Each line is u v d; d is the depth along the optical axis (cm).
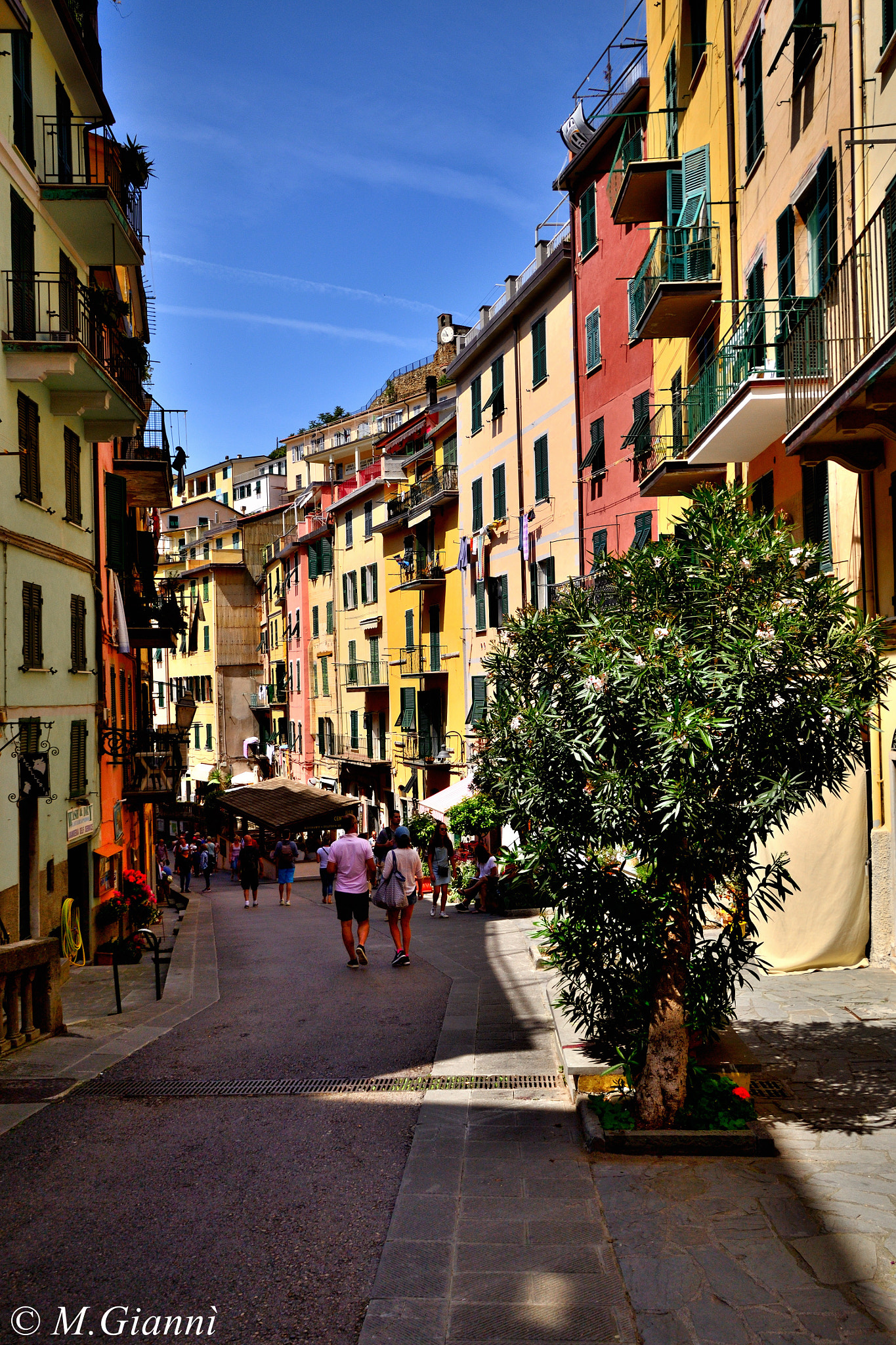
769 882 662
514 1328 424
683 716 576
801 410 1114
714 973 662
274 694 6341
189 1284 465
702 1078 662
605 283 2445
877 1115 662
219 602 7012
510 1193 555
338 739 5119
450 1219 525
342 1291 457
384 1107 716
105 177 1883
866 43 1065
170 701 7900
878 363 844
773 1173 573
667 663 595
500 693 693
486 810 2173
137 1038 937
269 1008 1067
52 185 1551
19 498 1447
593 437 2534
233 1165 608
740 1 1516
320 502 5622
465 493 3491
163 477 2462
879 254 961
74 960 1620
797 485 1328
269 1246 501
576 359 2619
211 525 8669
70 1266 483
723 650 607
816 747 612
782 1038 852
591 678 605
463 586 3519
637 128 2214
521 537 2975
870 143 905
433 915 1964
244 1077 803
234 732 7000
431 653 3875
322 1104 727
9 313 1407
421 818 2634
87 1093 761
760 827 598
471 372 3428
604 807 611
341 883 1291
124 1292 459
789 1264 471
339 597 5131
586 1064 706
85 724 1784
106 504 2084
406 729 4109
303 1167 604
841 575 1185
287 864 2475
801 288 1283
